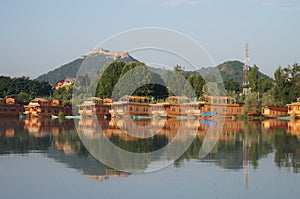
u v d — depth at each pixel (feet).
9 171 67.56
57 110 290.56
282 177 62.90
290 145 102.53
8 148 95.30
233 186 57.77
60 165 72.84
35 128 159.33
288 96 298.35
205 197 52.19
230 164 74.18
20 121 217.36
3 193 54.19
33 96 427.74
